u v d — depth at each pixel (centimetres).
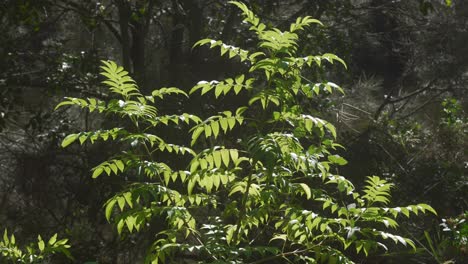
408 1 1235
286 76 372
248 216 394
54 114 1072
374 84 1211
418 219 1005
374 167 1041
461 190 1012
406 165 1059
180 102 995
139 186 376
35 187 1036
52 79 986
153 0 1005
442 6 1240
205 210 863
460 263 576
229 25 1061
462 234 552
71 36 1131
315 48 1022
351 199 980
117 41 1189
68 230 974
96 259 969
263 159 388
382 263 926
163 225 930
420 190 1020
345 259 386
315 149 366
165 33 1118
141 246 976
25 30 1120
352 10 1198
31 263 364
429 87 1238
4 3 941
